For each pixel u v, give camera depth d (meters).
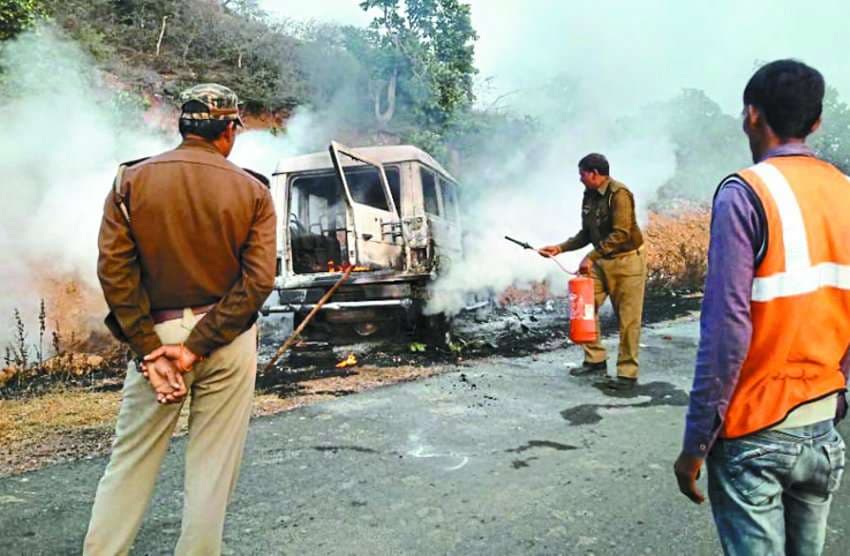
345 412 4.09
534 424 3.82
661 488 2.84
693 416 1.34
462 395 4.54
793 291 1.30
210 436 1.90
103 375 5.43
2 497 2.73
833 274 1.32
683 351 6.30
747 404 1.34
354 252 5.29
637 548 2.30
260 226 1.88
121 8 12.59
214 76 12.27
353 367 5.59
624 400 4.39
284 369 5.54
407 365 5.67
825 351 1.32
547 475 3.00
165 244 1.76
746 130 1.50
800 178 1.35
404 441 3.51
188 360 1.78
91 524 1.82
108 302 1.75
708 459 1.43
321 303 5.11
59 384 4.97
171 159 1.81
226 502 1.91
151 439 1.86
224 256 1.83
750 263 1.30
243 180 1.87
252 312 1.84
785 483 1.35
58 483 2.90
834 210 1.34
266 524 2.48
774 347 1.31
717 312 1.30
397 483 2.90
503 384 4.89
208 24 13.21
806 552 1.40
